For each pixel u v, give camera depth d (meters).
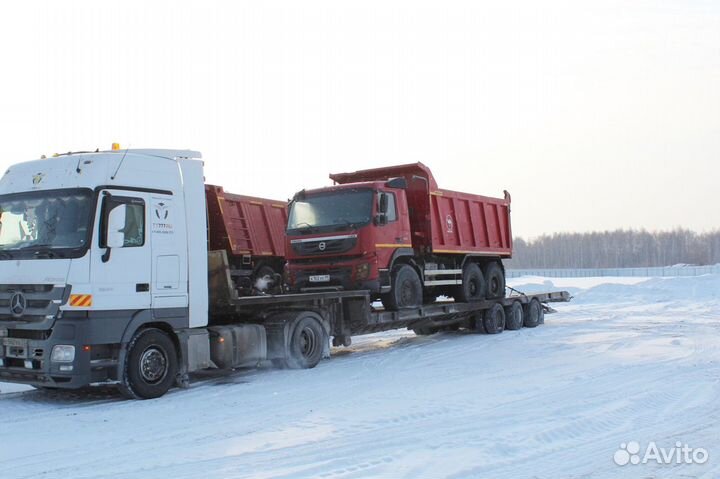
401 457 6.33
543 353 13.67
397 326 15.30
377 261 13.44
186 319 10.22
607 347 14.20
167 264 9.99
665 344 14.45
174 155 10.37
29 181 9.74
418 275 15.24
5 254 9.38
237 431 7.50
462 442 6.82
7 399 9.74
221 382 10.87
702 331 17.05
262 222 17.08
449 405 8.65
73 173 9.42
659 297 30.47
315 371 11.81
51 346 8.86
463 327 18.34
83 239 9.05
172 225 10.12
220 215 15.66
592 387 9.76
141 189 9.73
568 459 6.27
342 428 7.54
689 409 8.29
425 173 15.73
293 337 12.02
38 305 9.05
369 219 13.44
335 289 13.45
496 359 12.97
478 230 17.95
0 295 9.37
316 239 13.71
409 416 8.05
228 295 10.94
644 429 7.36
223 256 11.02
